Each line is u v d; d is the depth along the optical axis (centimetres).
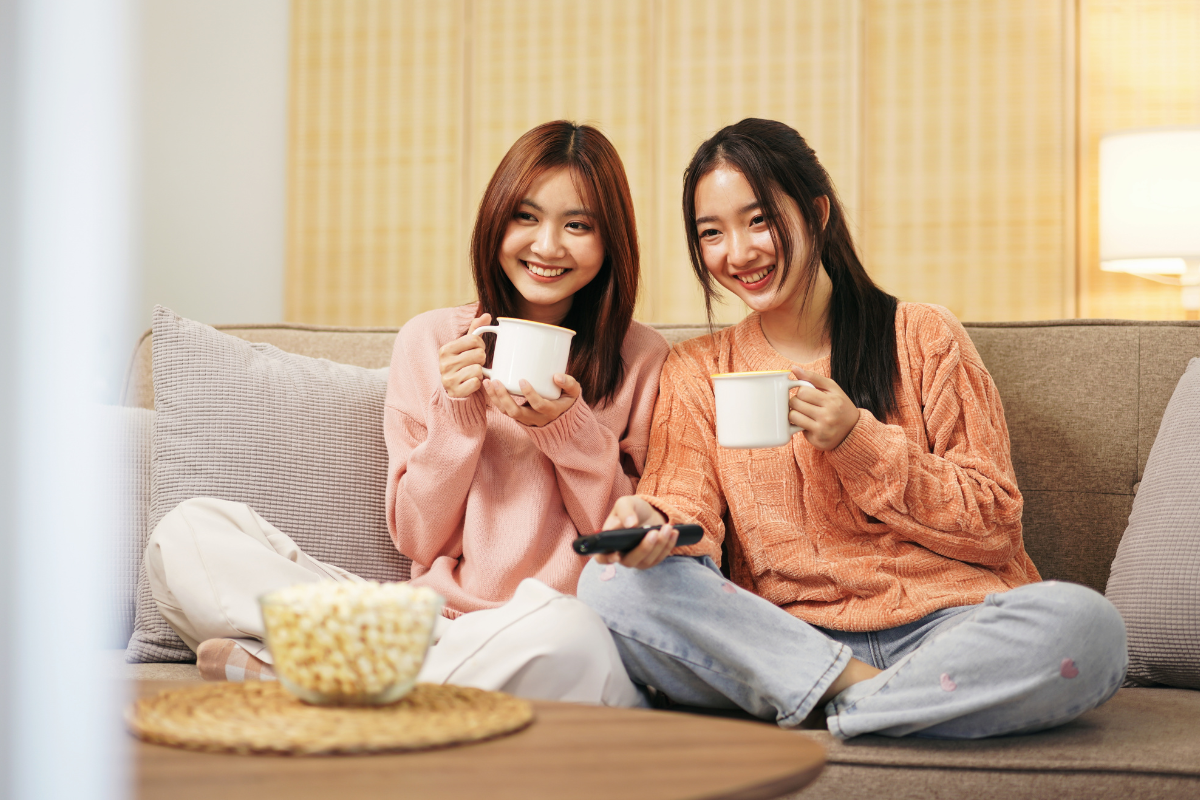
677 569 108
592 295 146
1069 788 85
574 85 309
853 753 90
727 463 132
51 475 20
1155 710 105
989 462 125
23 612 21
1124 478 142
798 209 132
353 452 142
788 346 141
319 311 319
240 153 319
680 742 64
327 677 67
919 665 97
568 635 97
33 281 20
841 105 296
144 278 311
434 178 315
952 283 291
